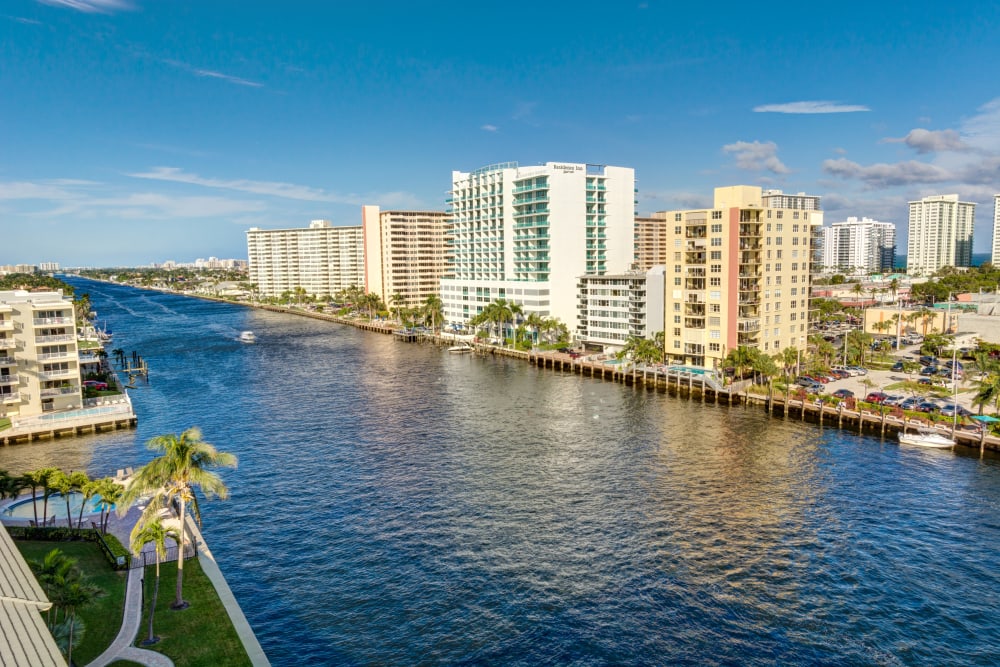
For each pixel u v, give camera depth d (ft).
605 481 283.38
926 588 197.06
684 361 528.22
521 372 566.77
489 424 382.22
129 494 177.47
